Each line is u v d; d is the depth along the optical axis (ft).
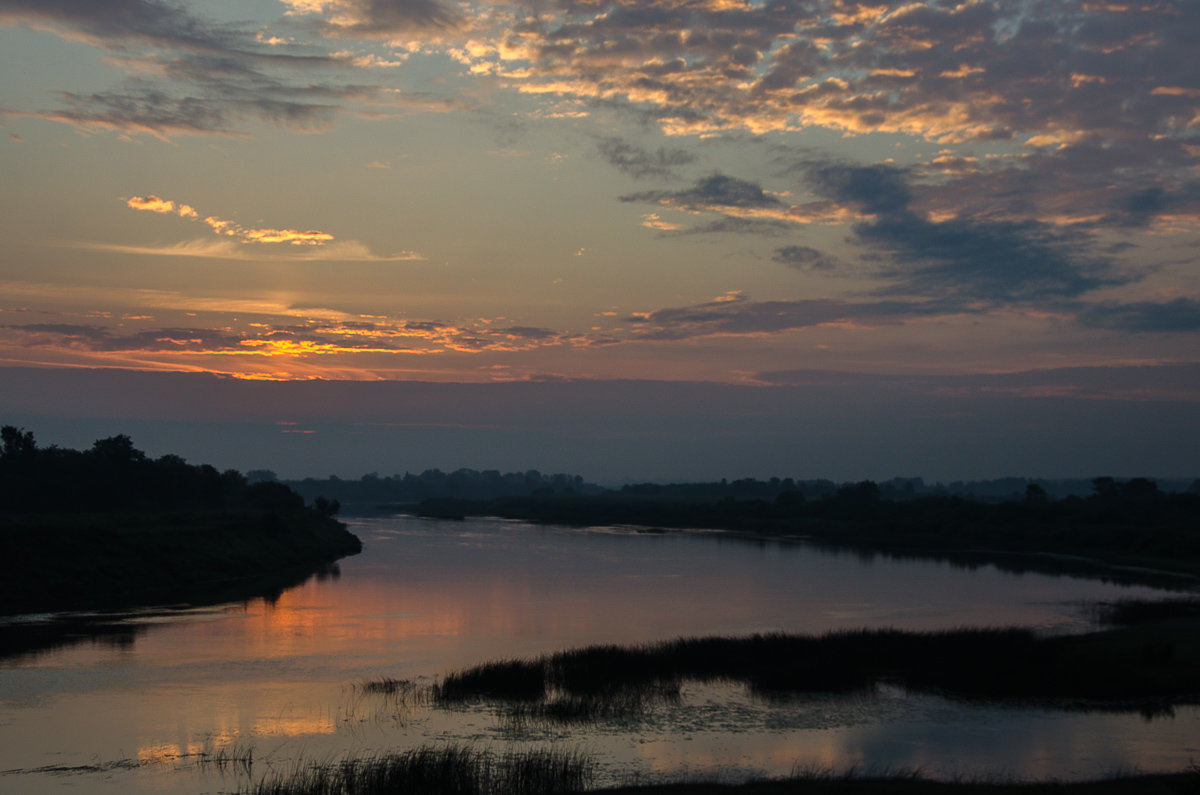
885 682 107.04
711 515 536.42
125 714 92.07
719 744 82.58
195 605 179.93
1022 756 79.41
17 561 185.47
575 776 69.56
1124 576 249.55
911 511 465.47
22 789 69.05
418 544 365.61
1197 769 67.10
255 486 426.51
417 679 109.29
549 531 467.93
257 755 78.02
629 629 150.10
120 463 351.87
